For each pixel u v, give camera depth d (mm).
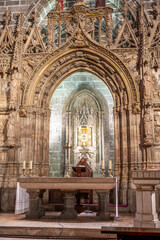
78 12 16766
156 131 14969
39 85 16500
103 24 19375
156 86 15453
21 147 15727
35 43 17000
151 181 9023
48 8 18969
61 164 20078
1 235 9391
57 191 15945
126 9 16734
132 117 15289
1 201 14664
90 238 9023
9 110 15859
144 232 5211
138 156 14789
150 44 15844
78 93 21047
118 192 14812
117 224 10570
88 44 16469
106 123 20484
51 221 10789
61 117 20875
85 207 14172
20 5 18422
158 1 16766
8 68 16688
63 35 19875
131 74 15562
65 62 16828
